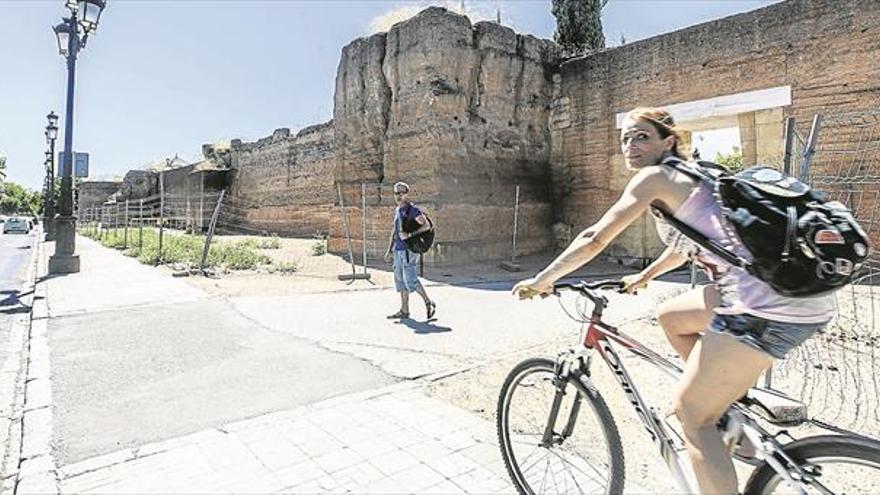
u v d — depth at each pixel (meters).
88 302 8.74
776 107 11.48
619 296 9.24
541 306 8.38
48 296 9.35
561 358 2.72
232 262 13.82
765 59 11.67
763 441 1.95
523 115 15.46
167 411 4.02
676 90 13.23
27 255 22.00
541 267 13.27
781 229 1.74
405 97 13.97
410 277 7.35
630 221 2.12
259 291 10.00
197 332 6.64
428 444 3.44
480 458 3.25
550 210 16.09
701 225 2.00
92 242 27.64
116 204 37.88
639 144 2.29
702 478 1.98
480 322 7.23
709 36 12.60
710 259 2.03
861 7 10.29
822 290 1.73
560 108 16.00
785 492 1.97
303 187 28.69
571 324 7.07
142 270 13.40
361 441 3.49
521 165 15.31
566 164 15.84
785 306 1.82
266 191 31.86
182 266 13.52
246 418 3.88
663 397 4.22
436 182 13.01
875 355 5.36
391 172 14.38
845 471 2.00
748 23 11.95
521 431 3.02
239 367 5.16
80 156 19.72
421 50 13.48
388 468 3.12
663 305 2.62
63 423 3.79
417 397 4.30
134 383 4.69
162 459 3.24
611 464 2.45
